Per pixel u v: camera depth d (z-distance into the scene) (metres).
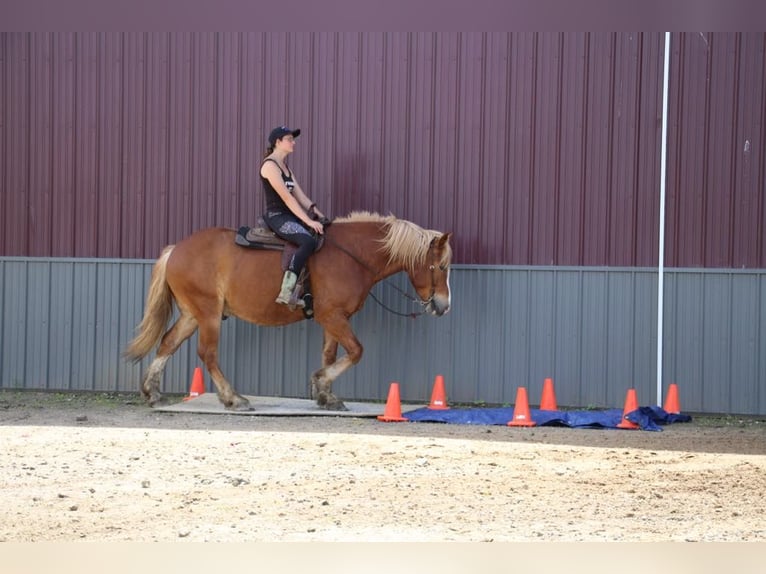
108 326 11.05
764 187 10.17
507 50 10.50
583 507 6.04
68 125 11.08
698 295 10.27
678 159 10.29
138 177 10.99
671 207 10.30
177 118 10.92
